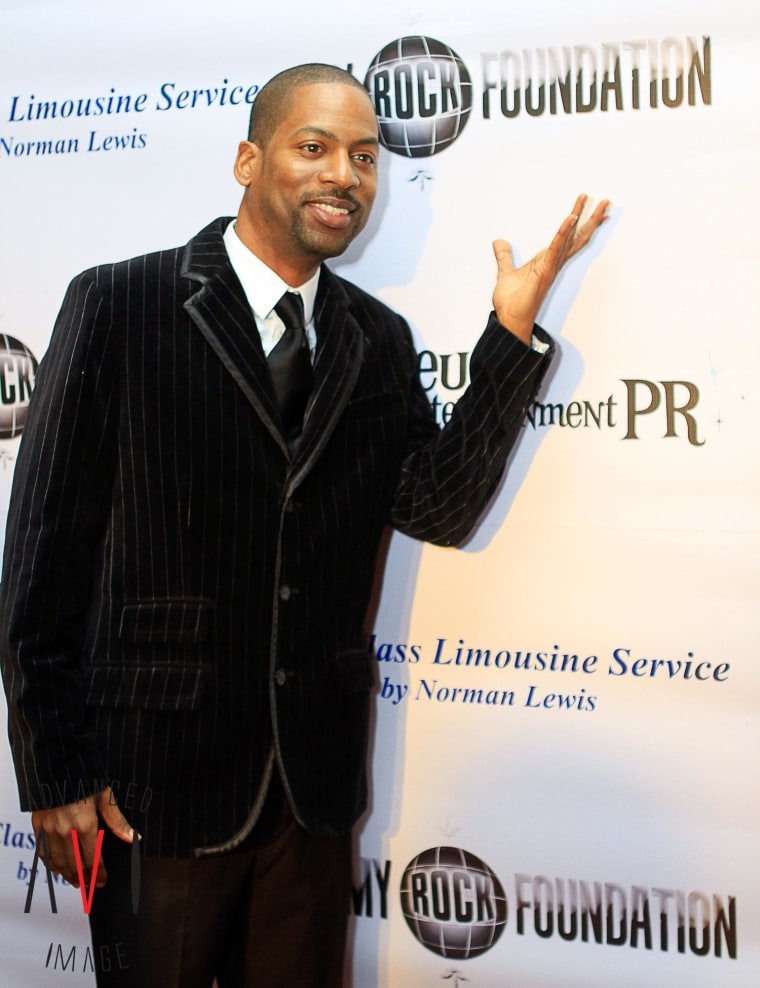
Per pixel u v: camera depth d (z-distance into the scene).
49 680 1.06
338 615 1.22
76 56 1.49
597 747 1.41
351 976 1.47
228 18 1.45
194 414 1.13
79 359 1.10
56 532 1.07
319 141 1.16
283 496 1.15
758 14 1.33
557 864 1.42
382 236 1.44
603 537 1.40
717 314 1.36
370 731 1.46
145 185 1.48
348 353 1.23
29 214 1.50
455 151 1.41
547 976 1.43
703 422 1.37
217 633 1.13
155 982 1.13
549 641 1.41
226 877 1.16
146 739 1.10
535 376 1.26
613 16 1.36
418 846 1.45
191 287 1.16
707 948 1.38
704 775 1.38
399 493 1.33
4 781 1.52
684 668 1.38
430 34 1.41
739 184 1.34
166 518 1.12
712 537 1.37
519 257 1.40
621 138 1.37
